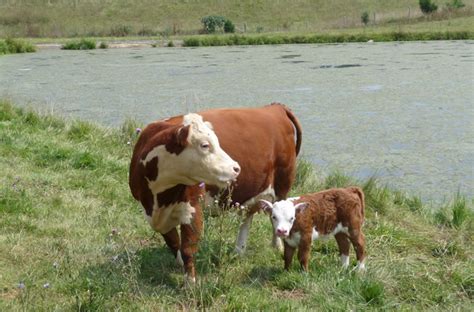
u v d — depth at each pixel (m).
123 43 44.75
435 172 11.47
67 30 54.84
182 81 24.22
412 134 14.52
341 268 6.35
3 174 9.14
